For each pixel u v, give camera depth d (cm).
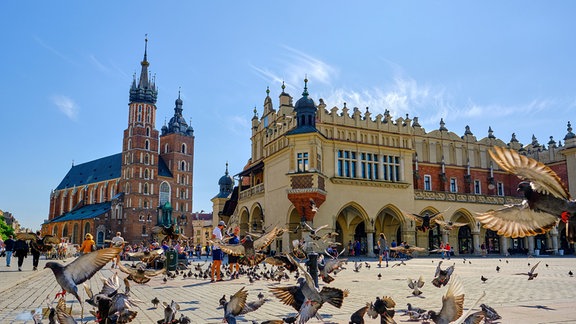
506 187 6244
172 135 14762
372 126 5062
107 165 15338
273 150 5175
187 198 14600
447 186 5800
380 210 4875
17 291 1514
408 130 5272
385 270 2612
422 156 5756
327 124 4772
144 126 13462
